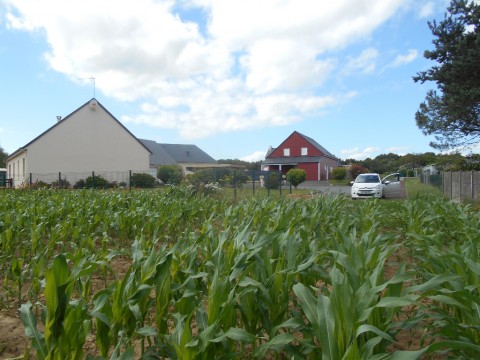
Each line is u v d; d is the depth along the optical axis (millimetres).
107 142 35344
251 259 3086
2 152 71812
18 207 8617
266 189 23219
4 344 3414
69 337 2309
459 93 14094
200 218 8727
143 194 12141
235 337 2105
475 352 2531
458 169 19953
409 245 4387
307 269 3211
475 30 14344
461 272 2920
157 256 3066
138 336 3166
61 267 2221
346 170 48969
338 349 1896
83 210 7492
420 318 2525
